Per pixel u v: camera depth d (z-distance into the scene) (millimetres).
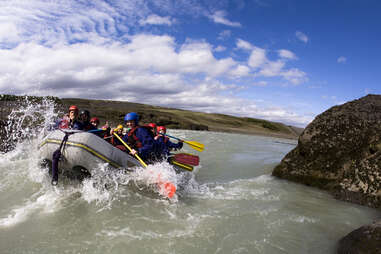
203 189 4785
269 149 12500
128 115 4688
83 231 2838
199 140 14172
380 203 3969
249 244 2768
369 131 4918
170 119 25469
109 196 3773
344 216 3662
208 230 3037
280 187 5043
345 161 4984
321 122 5664
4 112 7184
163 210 3551
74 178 4094
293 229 3182
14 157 5715
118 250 2510
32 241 2588
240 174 6348
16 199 3588
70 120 4844
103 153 3938
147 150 4500
